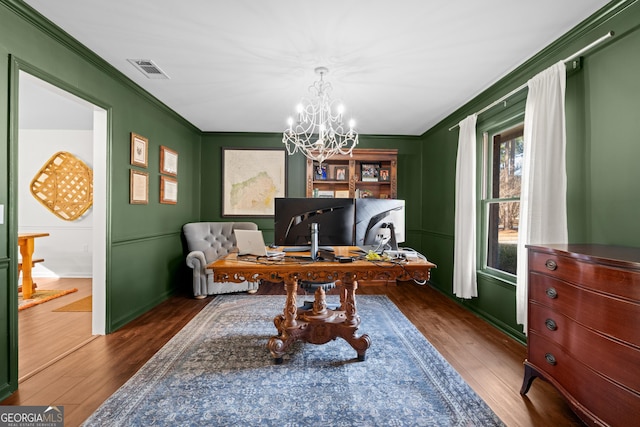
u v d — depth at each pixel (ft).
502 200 9.41
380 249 7.43
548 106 6.75
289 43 7.18
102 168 8.48
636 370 3.86
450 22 6.32
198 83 9.47
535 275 5.70
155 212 11.18
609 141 5.85
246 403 5.48
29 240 11.86
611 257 4.28
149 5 5.90
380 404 5.49
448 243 12.69
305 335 7.25
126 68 8.54
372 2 5.75
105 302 8.47
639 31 5.31
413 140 15.80
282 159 15.66
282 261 6.56
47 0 5.78
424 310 10.76
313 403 5.49
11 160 5.81
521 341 8.09
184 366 6.77
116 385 6.03
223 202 15.51
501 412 5.30
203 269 12.05
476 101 10.43
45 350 7.53
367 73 8.67
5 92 5.72
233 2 5.79
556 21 6.25
